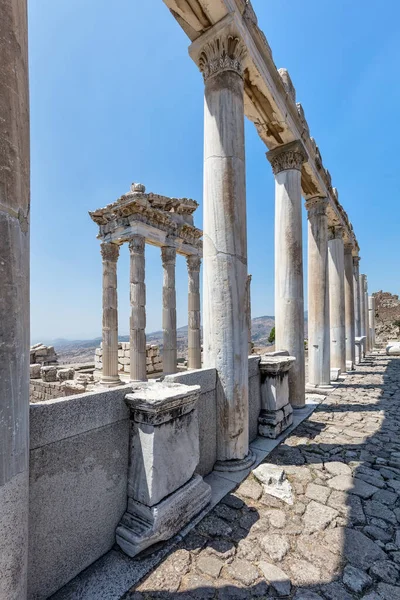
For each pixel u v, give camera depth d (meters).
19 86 1.63
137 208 12.31
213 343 3.88
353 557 2.32
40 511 1.96
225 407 3.79
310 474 3.66
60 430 2.08
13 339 1.51
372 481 3.48
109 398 2.46
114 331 13.45
